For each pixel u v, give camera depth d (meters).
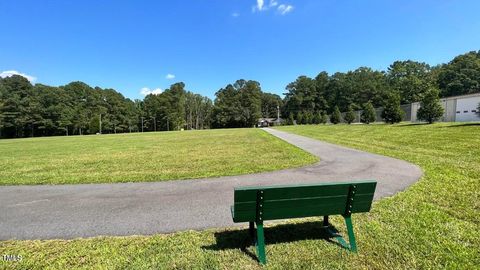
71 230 4.54
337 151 13.34
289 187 3.25
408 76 74.81
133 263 3.36
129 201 6.08
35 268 3.31
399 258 3.32
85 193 6.88
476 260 3.22
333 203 3.51
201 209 5.41
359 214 4.78
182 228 4.51
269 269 3.15
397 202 5.36
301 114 72.88
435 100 28.41
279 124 90.69
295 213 3.43
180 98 104.00
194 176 8.47
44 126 73.69
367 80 87.44
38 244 4.02
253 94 96.62
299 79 97.88
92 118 82.12
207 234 4.22
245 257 3.46
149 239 4.07
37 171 10.30
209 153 14.50
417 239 3.77
